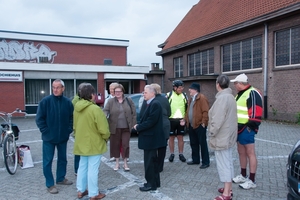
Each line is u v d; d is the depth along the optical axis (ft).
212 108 12.38
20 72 56.80
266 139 27.55
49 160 14.05
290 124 38.78
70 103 14.74
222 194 12.70
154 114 13.37
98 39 86.33
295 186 10.19
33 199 13.12
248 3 54.19
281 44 43.01
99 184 15.02
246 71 50.16
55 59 80.28
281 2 44.04
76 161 16.66
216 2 70.79
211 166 18.15
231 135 12.19
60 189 14.42
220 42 57.26
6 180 15.89
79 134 12.62
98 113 12.42
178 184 14.82
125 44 90.48
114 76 65.00
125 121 17.43
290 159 10.84
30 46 75.82
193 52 67.56
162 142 13.93
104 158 20.88
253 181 14.08
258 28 46.88
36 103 59.67
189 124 18.48
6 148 16.42
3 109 55.77
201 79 58.34
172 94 19.61
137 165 18.88
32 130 37.35
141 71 69.00
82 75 63.67
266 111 45.42
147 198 12.98
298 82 39.78
